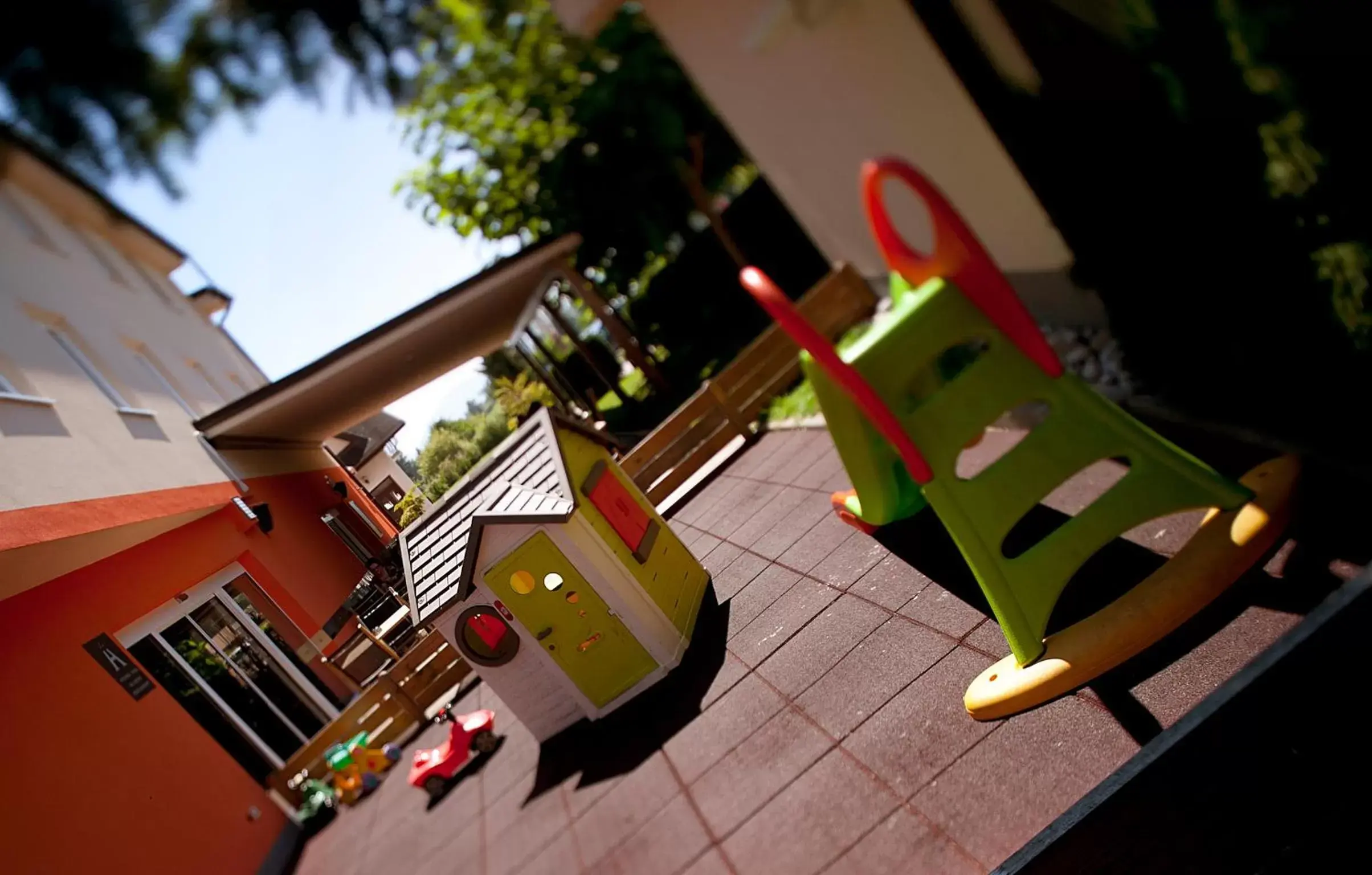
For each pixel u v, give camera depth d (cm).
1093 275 376
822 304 937
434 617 479
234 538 657
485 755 588
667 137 1316
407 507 600
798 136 764
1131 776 208
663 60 1288
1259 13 222
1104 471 385
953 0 382
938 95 463
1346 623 193
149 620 621
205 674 686
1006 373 266
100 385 698
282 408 812
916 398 357
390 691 726
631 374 1497
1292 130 237
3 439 500
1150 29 261
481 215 1393
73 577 551
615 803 402
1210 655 251
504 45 1119
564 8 623
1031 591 280
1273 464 281
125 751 541
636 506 539
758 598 501
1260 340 299
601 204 1404
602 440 563
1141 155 312
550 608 482
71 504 516
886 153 605
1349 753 191
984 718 289
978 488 274
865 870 264
